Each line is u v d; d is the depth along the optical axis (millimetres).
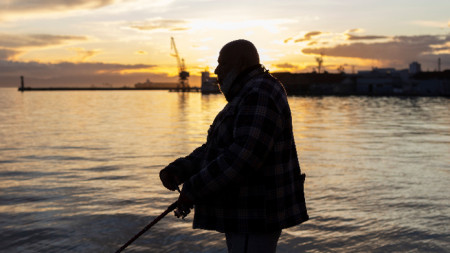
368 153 12117
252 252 1982
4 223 5160
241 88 1975
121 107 51500
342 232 4742
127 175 8625
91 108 48719
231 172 1823
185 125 24312
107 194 6777
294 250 4191
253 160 1820
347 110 41969
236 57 1985
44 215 5512
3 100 82250
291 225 2012
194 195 1901
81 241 4520
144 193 6852
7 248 4324
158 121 27766
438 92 97625
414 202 6148
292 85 106188
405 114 35594
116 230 4875
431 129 21281
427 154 11883
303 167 9562
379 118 30516
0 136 17891
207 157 2062
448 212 5566
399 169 9242
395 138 16672
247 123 1837
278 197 1961
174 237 4602
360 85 105062
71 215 5504
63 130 21000
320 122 26453
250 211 1940
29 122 26891
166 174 2217
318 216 5402
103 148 13648
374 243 4375
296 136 17500
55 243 4465
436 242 4379
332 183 7633
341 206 5938
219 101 76812
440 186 7332
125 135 18344
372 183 7621
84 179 8172
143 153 12414
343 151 12570
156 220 2064
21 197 6574
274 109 1868
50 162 10547
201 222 2051
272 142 1858
